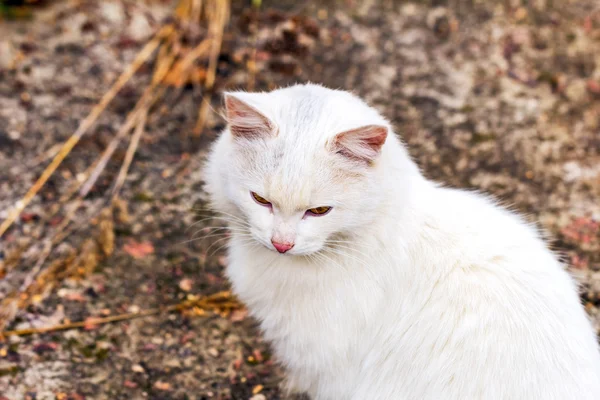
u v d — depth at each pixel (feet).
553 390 8.29
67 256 12.32
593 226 13.07
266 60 16.16
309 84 9.31
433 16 17.35
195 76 15.70
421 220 9.05
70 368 10.59
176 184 13.67
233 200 8.92
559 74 16.19
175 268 12.30
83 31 16.75
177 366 10.80
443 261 8.91
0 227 12.65
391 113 15.11
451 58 16.46
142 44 16.57
